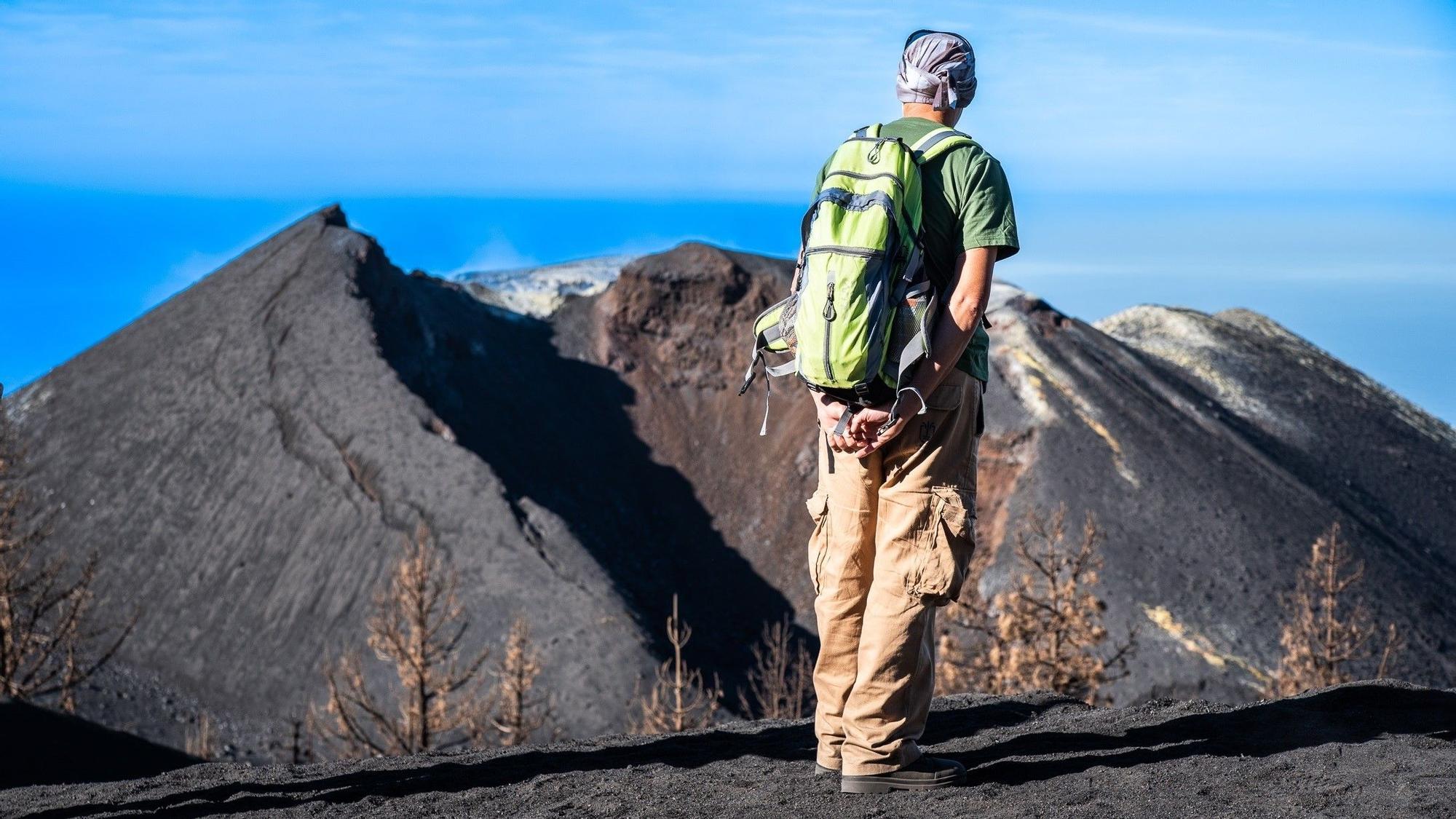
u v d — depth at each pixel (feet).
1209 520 210.59
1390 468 275.39
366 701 111.04
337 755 126.21
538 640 163.53
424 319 273.75
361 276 260.62
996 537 215.51
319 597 185.16
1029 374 249.55
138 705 168.04
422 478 201.67
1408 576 210.59
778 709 136.56
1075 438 231.30
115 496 221.05
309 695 166.40
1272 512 218.38
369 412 219.00
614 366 300.61
